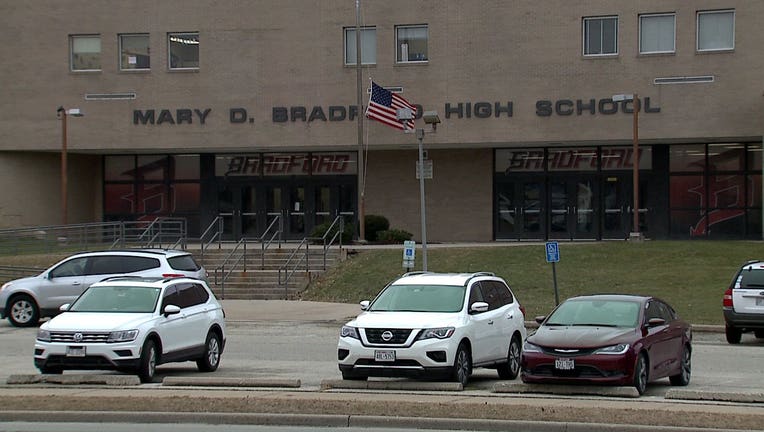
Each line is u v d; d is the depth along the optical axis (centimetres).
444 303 1620
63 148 4069
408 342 1507
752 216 4084
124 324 1617
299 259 3472
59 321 1644
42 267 3434
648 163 4188
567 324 1562
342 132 4138
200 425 1278
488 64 4031
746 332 2458
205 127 4234
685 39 3888
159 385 1583
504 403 1321
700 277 3059
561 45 3981
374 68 4109
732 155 4109
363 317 1578
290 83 4178
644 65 3919
